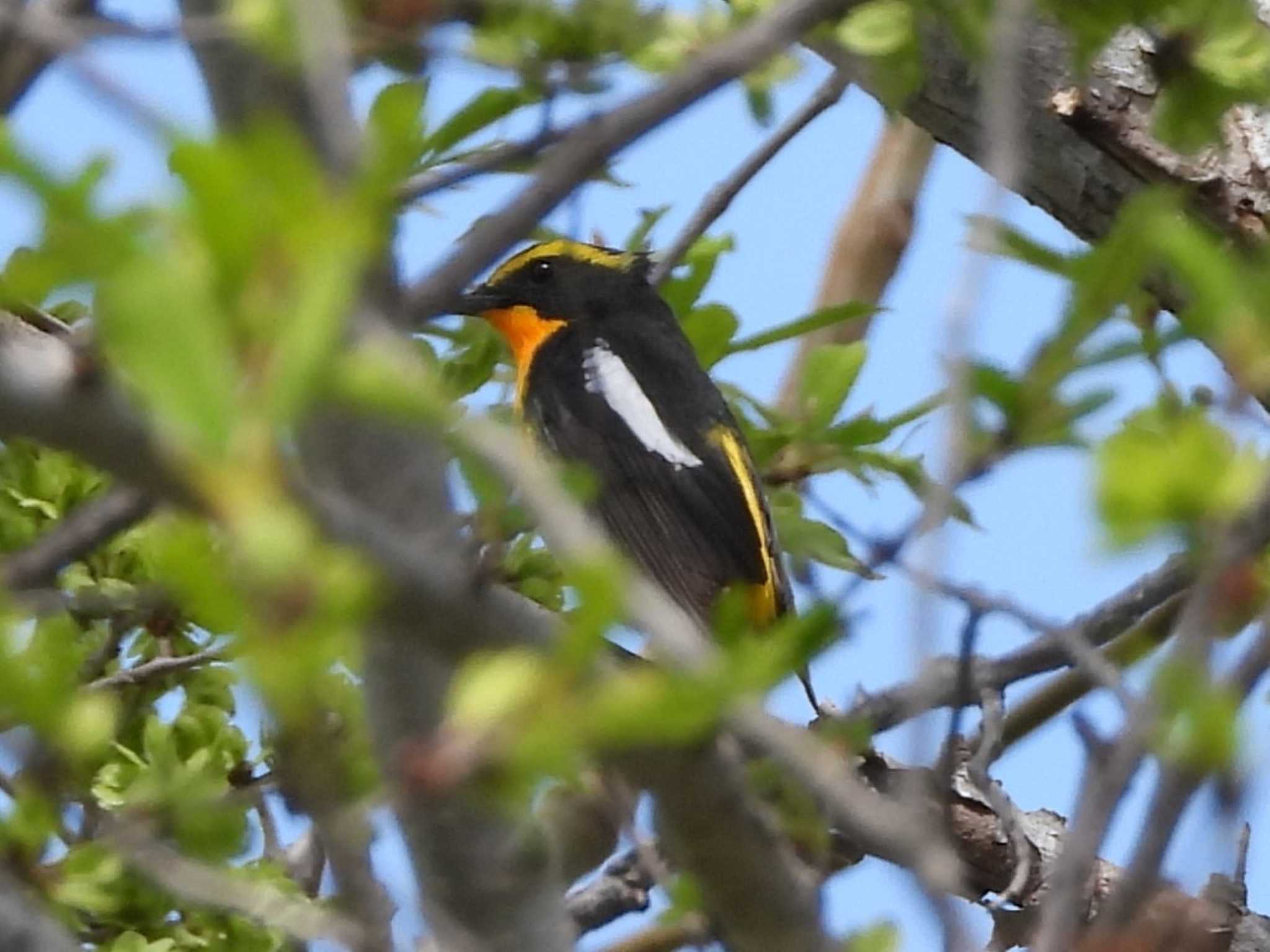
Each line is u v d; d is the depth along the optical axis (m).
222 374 3.42
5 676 4.25
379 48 6.77
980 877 10.51
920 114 10.05
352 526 4.30
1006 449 5.89
